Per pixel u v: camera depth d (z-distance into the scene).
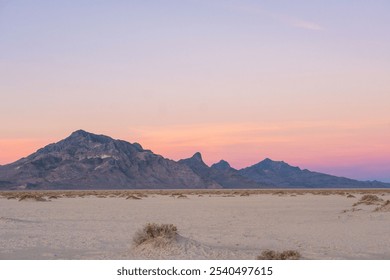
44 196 106.88
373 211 42.91
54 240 25.36
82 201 79.44
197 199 90.12
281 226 33.78
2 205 63.34
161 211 51.31
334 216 41.19
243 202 74.62
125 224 35.25
